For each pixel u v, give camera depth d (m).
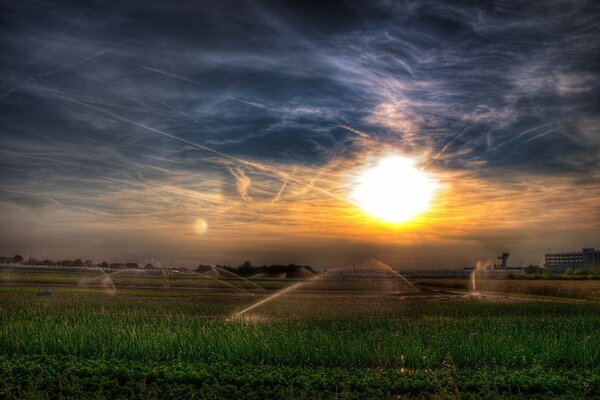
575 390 12.97
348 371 15.00
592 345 17.05
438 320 26.77
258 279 86.81
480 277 115.75
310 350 16.42
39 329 19.31
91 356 16.38
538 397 12.59
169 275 91.19
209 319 25.72
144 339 17.45
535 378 13.62
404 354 16.27
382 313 31.09
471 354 16.30
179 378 13.48
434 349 16.95
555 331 21.44
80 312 28.58
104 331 18.78
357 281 83.25
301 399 11.95
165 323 22.75
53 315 26.17
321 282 78.06
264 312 31.41
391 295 52.78
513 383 13.23
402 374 14.34
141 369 14.51
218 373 14.12
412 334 19.86
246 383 13.18
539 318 28.44
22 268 108.25
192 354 16.58
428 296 52.16
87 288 54.69
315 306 35.97
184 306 33.94
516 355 16.27
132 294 46.47
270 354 16.22
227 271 97.38
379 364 15.89
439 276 119.50
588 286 70.25
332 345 16.75
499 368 15.14
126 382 13.20
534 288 64.56
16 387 12.80
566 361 16.23
